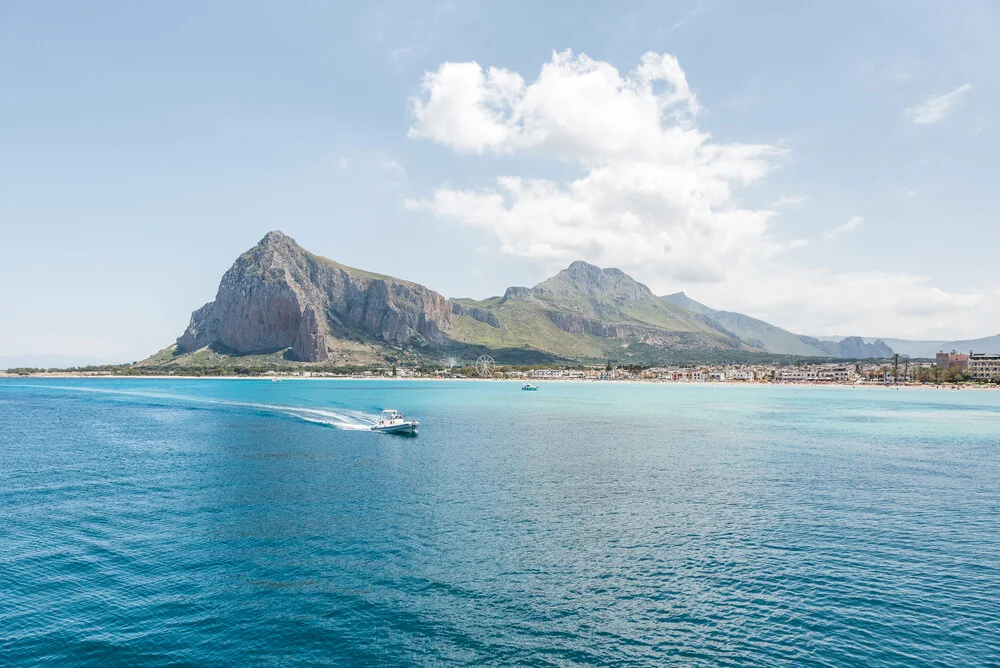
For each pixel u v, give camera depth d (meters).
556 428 109.50
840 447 85.62
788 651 25.00
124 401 177.50
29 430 99.00
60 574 32.06
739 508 47.62
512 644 25.38
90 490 52.06
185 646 24.88
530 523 42.62
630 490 53.94
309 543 37.50
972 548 37.81
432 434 97.06
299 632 26.12
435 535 39.50
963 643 25.73
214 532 39.62
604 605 29.12
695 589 31.09
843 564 34.88
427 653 24.58
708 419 133.88
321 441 86.00
